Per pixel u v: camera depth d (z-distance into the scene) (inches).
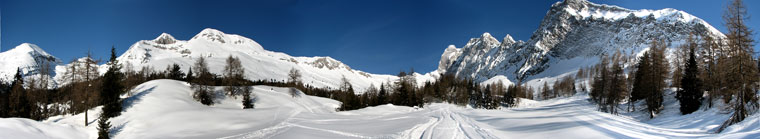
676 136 837.8
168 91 2130.9
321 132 1107.3
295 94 3083.2
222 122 1577.3
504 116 1631.4
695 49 1823.3
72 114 1733.5
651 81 1728.6
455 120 1419.8
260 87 3169.3
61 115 1782.7
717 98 1408.7
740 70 1024.9
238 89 2620.6
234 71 2625.5
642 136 825.5
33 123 1197.7
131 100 1838.1
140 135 1381.6
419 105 3376.0
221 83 3203.7
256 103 2479.1
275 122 1600.6
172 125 1498.5
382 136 987.9
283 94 2965.1
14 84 2098.9
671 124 1248.2
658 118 1631.4
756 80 1010.1
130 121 1558.8
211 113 1752.0
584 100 3801.7
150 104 1793.8
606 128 904.3
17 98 1768.0
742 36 1032.8
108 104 1574.8
